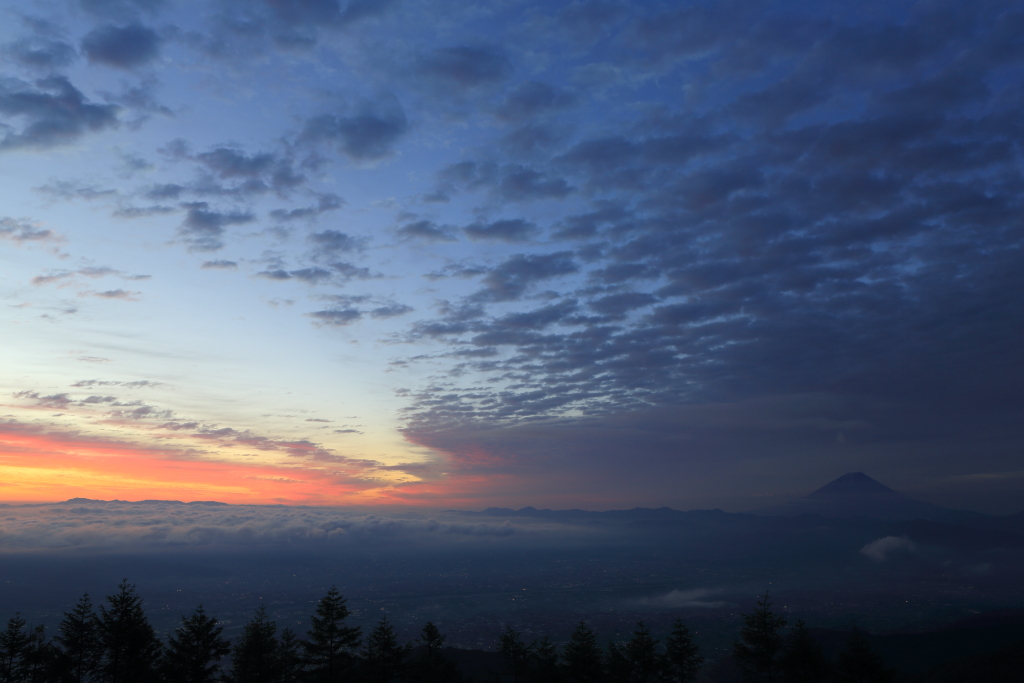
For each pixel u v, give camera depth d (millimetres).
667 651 61094
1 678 46500
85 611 49969
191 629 52719
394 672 57906
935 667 97688
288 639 60688
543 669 62656
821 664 57625
